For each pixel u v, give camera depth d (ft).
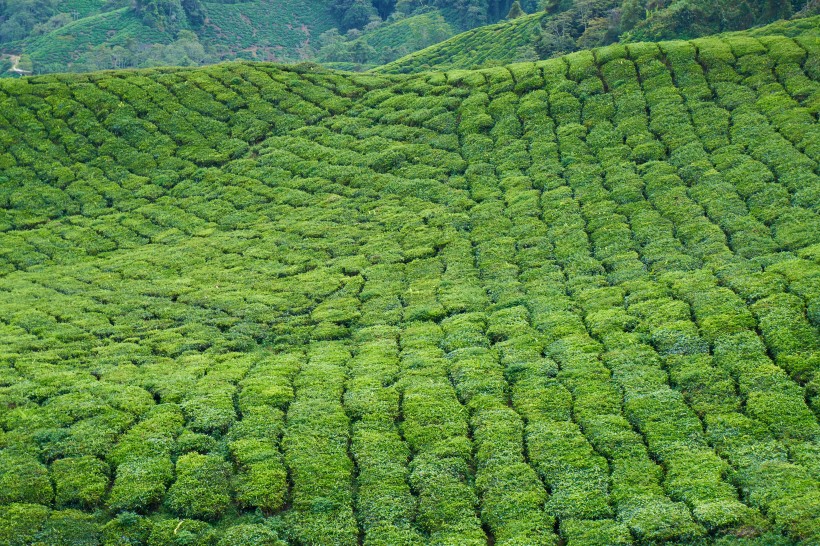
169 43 613.52
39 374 131.64
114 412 117.80
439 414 115.14
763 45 225.97
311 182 215.51
